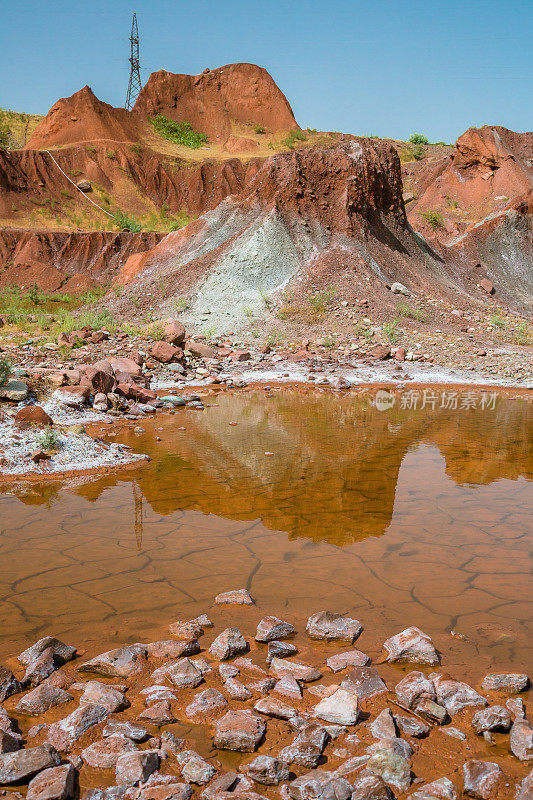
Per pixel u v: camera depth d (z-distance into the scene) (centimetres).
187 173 6103
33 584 386
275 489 590
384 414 993
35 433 735
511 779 213
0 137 6431
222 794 203
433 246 2959
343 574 402
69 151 5797
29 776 213
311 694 270
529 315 2578
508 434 847
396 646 302
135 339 1570
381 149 2600
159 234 4172
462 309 2166
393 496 572
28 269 3775
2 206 4891
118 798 204
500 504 553
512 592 376
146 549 444
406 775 214
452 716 256
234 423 909
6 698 268
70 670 293
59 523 500
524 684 272
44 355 1363
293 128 7494
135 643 314
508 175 4466
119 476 637
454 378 1355
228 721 242
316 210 2281
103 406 941
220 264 2081
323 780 207
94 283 3597
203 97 7638
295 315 1845
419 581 391
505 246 3231
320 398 1148
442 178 4806
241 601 359
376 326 1767
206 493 578
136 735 237
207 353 1506
